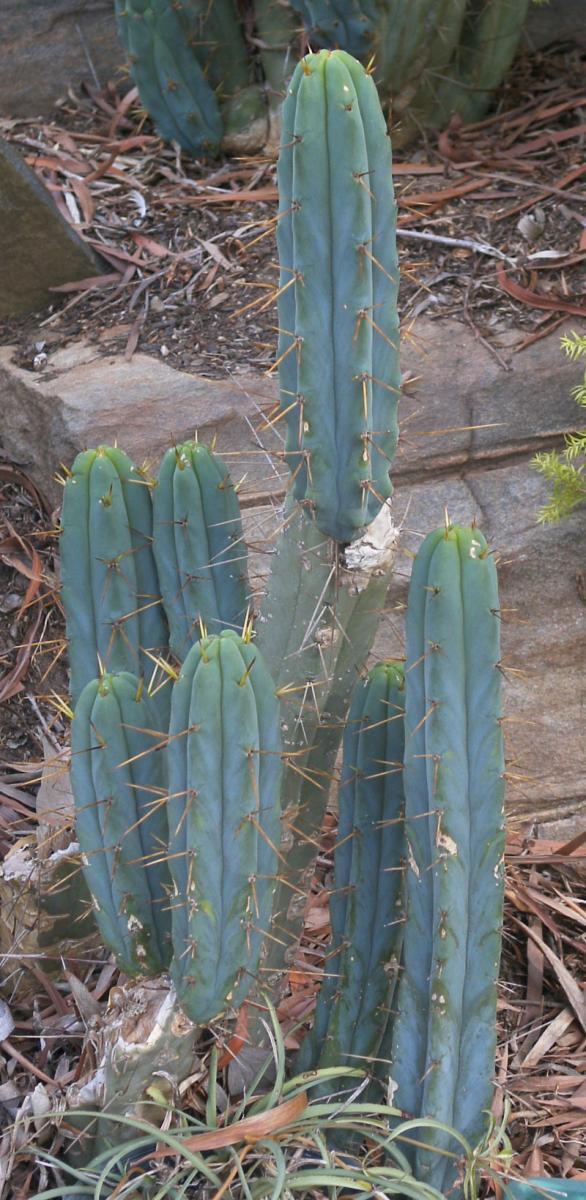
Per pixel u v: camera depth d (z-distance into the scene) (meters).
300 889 2.07
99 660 1.87
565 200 3.58
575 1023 2.38
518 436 3.00
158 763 1.74
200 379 3.12
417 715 1.68
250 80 3.97
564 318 3.19
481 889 1.72
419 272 3.40
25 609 3.12
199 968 1.65
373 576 1.79
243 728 1.55
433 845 1.69
